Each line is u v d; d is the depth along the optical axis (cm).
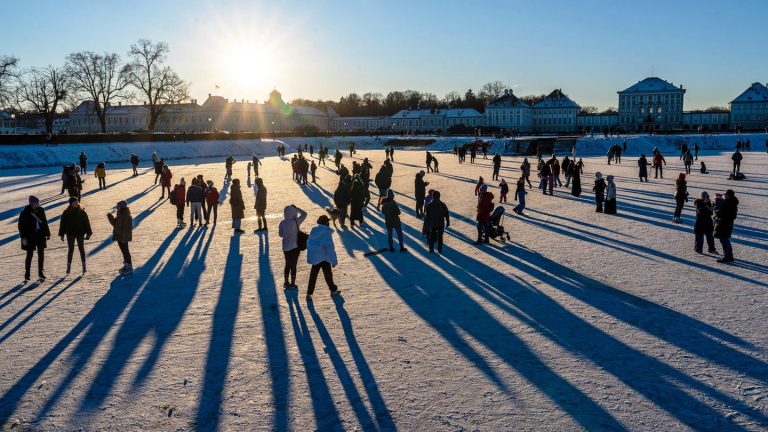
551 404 662
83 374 770
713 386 698
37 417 659
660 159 3456
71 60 7806
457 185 3159
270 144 8306
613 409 647
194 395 704
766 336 855
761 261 1334
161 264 1396
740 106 13938
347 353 823
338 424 629
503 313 988
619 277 1212
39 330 941
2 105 7256
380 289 1148
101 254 1516
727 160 5122
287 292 1138
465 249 1518
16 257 1499
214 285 1199
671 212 2114
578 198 2547
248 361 802
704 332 877
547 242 1592
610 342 845
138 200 2647
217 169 4734
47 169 4891
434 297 1089
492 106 15762
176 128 15062
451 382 725
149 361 807
